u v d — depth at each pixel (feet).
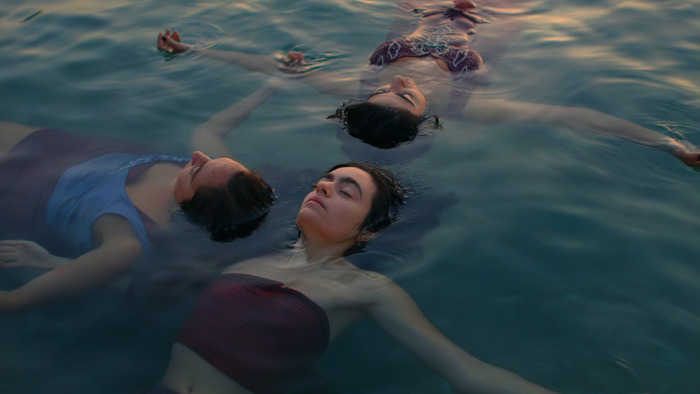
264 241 8.83
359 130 11.89
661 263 8.20
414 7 18.15
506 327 7.22
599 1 18.29
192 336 7.01
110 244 8.52
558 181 10.11
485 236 8.79
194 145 11.50
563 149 11.05
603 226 8.96
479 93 13.44
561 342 6.99
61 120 12.34
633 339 7.00
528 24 16.98
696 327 7.14
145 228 8.89
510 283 7.88
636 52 14.87
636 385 6.43
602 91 13.08
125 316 7.49
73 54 15.26
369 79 14.14
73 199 9.50
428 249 8.56
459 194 9.86
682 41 15.31
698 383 6.43
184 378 6.62
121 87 13.76
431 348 6.93
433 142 11.53
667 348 6.87
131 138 11.75
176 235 8.95
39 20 17.35
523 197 9.68
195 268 8.25
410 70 14.33
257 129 12.11
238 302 7.38
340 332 7.29
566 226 8.98
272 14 17.67
